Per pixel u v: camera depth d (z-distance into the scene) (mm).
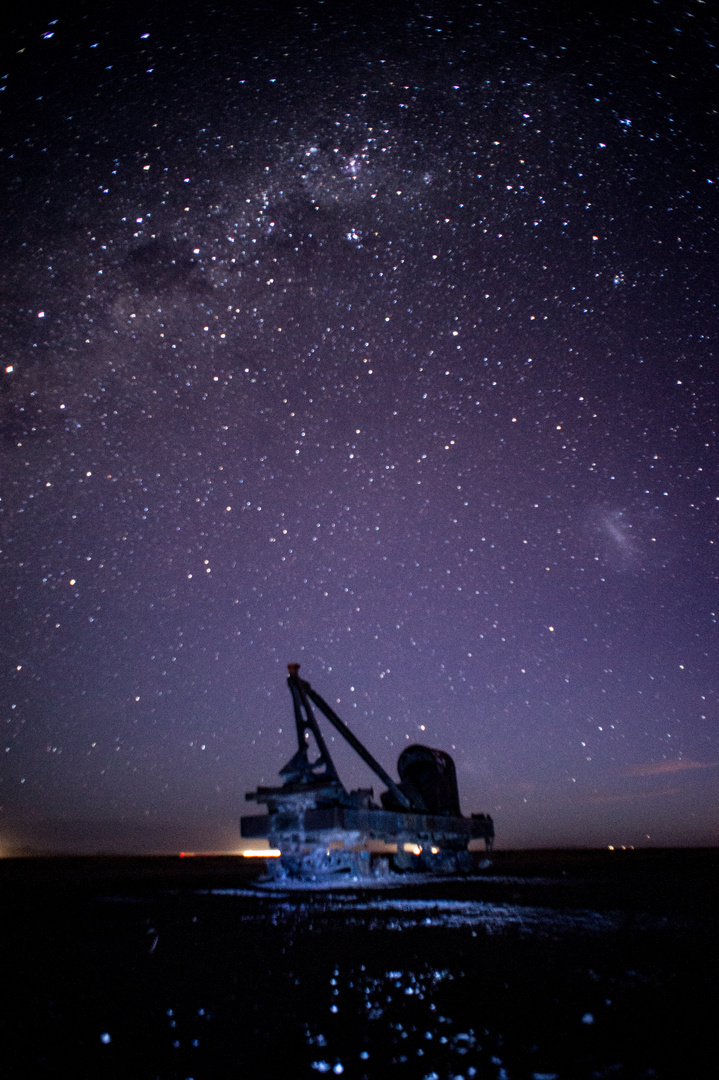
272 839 10516
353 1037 2869
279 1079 2438
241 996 3535
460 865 12969
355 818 9789
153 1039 2883
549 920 5883
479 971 3965
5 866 23125
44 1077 2482
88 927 5930
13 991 3686
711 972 3885
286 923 5945
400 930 5438
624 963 4129
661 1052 2650
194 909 7082
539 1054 2643
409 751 13156
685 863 16125
